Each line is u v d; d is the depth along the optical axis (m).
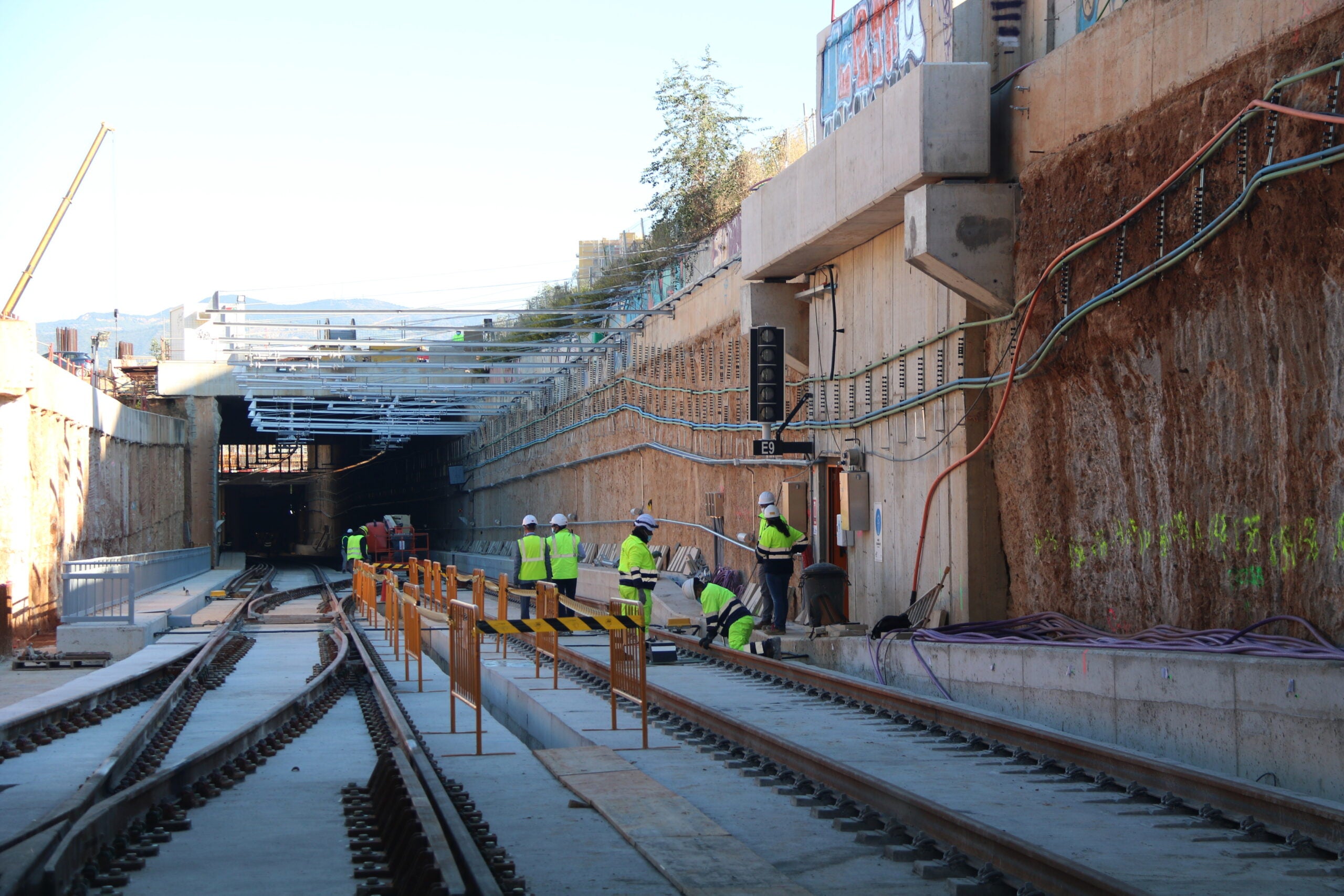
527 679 16.73
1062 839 7.31
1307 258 9.96
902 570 18.05
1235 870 6.59
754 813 8.30
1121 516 13.05
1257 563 10.84
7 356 24.22
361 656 19.45
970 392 15.87
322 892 6.08
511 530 55.59
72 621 22.19
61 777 9.92
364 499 95.88
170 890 6.11
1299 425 10.24
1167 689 10.05
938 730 11.41
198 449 53.19
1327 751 8.26
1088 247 13.30
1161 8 12.33
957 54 16.22
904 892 6.33
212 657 19.20
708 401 28.91
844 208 17.86
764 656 17.69
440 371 46.06
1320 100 9.89
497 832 7.72
